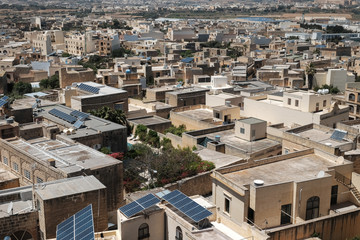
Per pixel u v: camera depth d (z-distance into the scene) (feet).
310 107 280.51
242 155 224.94
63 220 142.41
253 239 129.59
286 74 516.73
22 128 240.53
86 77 445.78
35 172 184.03
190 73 536.83
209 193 204.95
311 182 156.66
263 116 306.76
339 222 148.15
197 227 133.08
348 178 175.83
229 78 505.25
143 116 331.16
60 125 259.80
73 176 167.22
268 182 161.38
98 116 286.87
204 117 311.47
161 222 137.90
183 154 216.74
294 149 220.23
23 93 451.12
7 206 149.89
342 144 212.84
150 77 524.52
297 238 140.87
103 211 150.00
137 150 244.22
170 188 188.75
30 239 144.05
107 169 177.58
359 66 611.88
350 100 380.78
